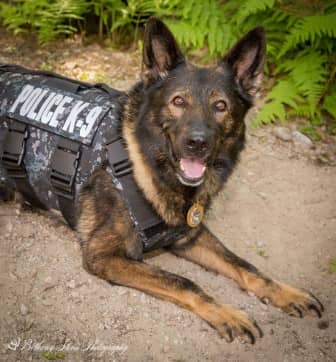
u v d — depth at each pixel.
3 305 0.98
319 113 1.54
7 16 1.66
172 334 0.98
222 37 1.56
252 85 1.03
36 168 1.04
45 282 1.03
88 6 1.76
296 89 1.55
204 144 0.92
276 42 1.62
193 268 1.13
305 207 1.31
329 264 1.17
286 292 1.06
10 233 1.12
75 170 1.01
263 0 1.48
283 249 1.20
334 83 1.60
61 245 1.12
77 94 1.07
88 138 1.00
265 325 1.02
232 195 1.32
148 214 0.99
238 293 1.08
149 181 0.98
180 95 0.96
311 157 1.46
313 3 1.57
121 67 1.66
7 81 1.12
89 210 1.01
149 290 1.00
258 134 1.51
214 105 0.97
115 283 1.01
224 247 1.12
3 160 1.07
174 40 0.98
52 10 1.66
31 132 1.04
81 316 0.99
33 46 1.69
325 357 0.98
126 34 1.78
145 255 1.14
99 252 1.00
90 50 1.71
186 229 1.06
